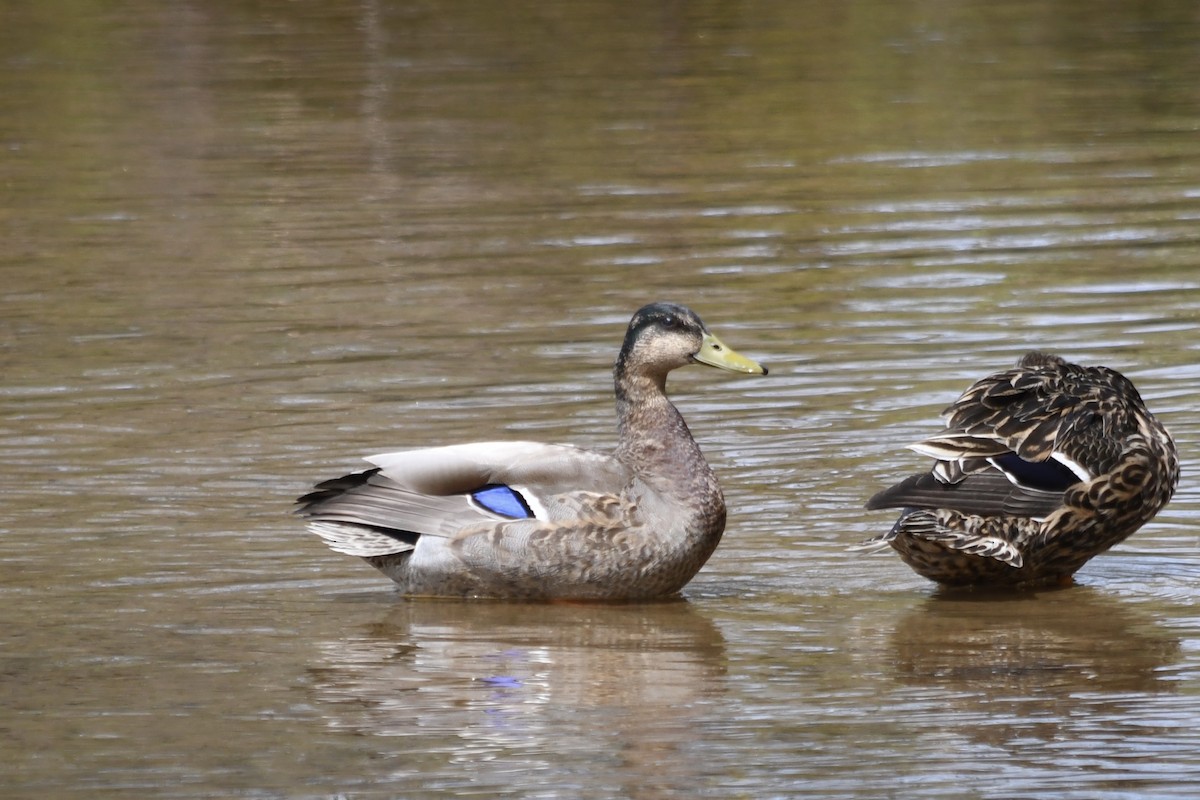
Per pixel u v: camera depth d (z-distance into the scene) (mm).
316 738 9336
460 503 11703
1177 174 24391
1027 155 25797
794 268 20141
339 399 16000
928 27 36812
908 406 15562
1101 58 33344
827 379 16375
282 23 37688
